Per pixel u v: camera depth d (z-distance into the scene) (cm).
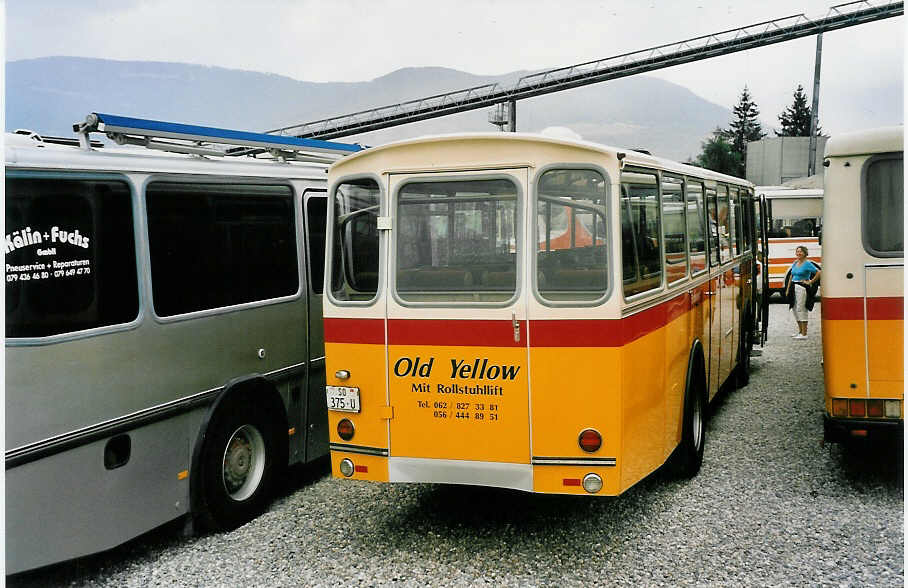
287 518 598
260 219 627
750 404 929
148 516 519
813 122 3384
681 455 647
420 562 509
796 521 557
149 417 518
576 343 471
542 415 479
